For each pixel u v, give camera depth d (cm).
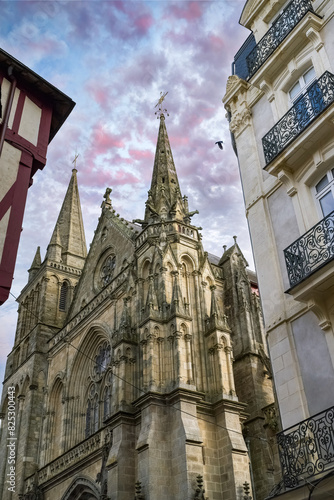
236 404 3891
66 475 4612
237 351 4828
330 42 2345
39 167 2503
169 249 4550
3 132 2312
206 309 4459
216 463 3644
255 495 3844
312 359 2012
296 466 1814
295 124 2308
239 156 2822
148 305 4153
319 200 2208
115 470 3666
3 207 2227
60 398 5672
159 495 3347
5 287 2064
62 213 8325
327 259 1877
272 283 2319
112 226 6006
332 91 2144
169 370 3881
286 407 2045
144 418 3722
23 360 6644
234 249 5600
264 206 2511
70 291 7119
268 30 2733
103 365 5172
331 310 1964
